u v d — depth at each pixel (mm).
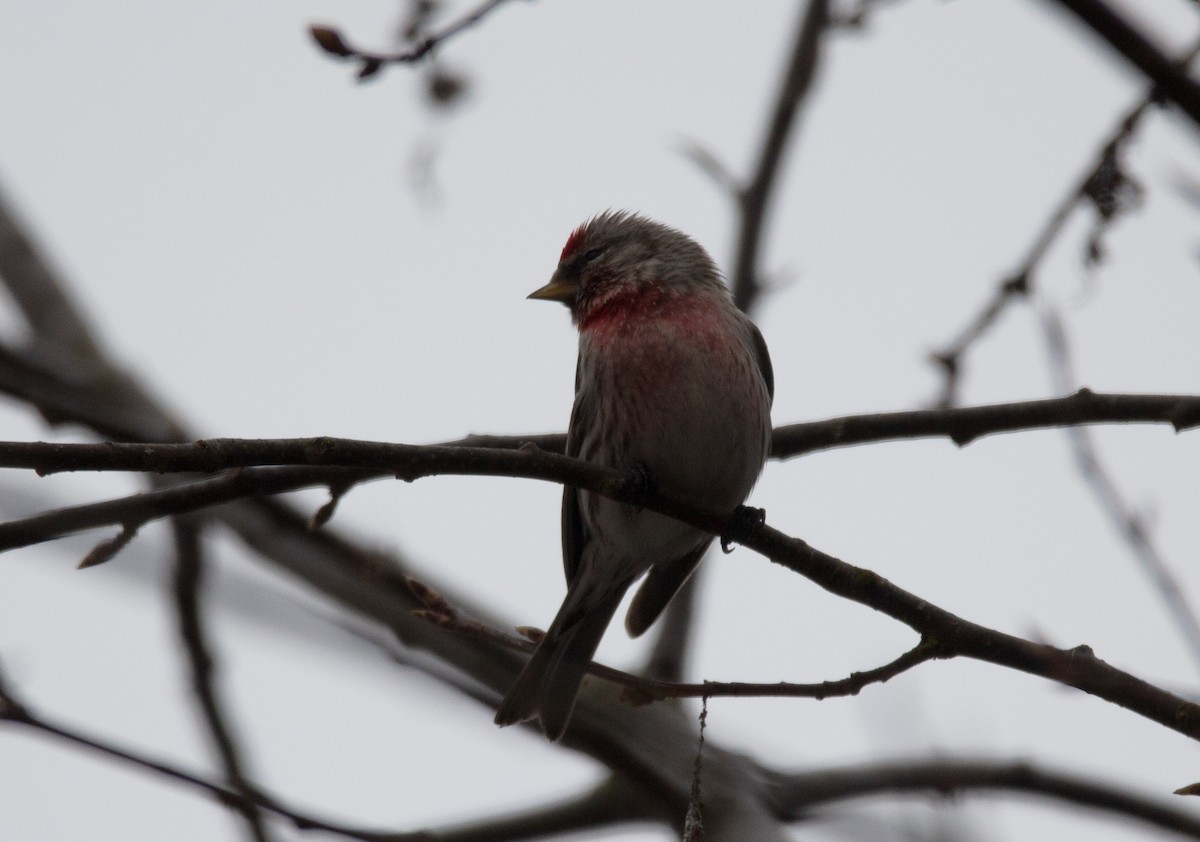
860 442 9195
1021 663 7254
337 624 9773
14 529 7207
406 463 7320
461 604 11492
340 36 7152
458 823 10719
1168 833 9992
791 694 7324
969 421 8789
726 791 9969
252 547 11805
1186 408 8266
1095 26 5906
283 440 7098
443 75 9320
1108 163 8305
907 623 7457
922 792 10109
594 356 10070
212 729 10047
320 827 6926
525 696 9398
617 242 10734
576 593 10367
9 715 6520
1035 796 10078
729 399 9711
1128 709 7102
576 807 10727
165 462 6832
